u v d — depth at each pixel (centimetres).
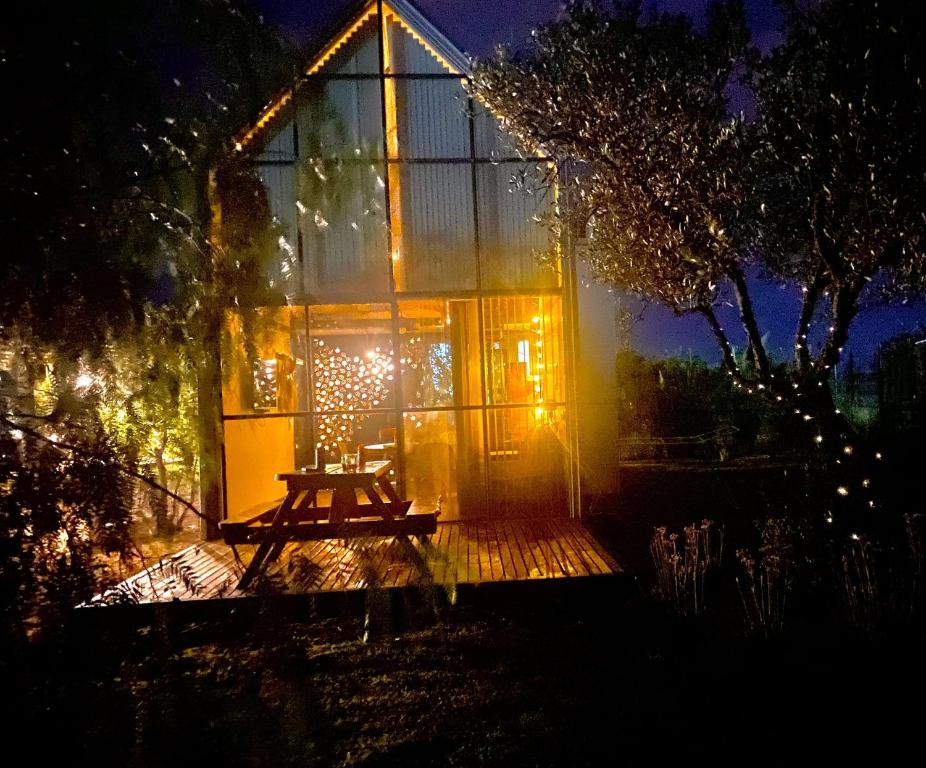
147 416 156
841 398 1045
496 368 820
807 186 514
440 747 344
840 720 362
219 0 156
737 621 494
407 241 780
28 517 138
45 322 151
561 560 601
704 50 548
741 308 559
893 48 447
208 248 163
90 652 142
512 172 782
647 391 1376
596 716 373
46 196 150
